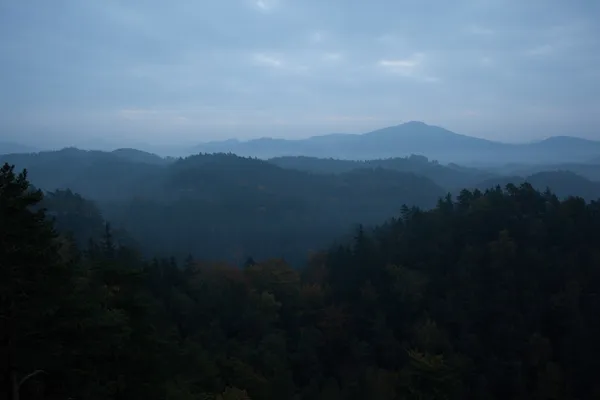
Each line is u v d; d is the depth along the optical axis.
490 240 62.38
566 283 51.72
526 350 46.59
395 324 53.81
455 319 51.47
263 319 48.38
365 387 41.69
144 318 21.12
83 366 15.91
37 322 14.31
